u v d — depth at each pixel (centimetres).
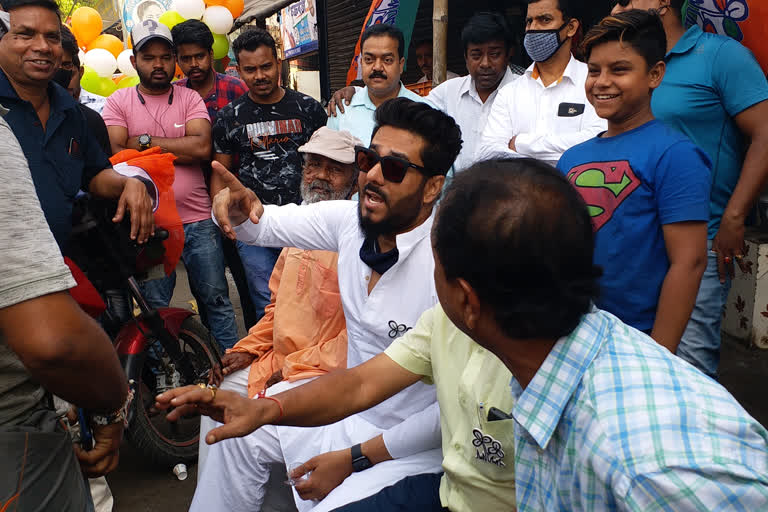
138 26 379
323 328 226
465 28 361
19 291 99
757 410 325
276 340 239
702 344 249
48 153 219
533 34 288
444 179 179
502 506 144
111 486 294
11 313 100
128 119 382
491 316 95
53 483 121
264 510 224
